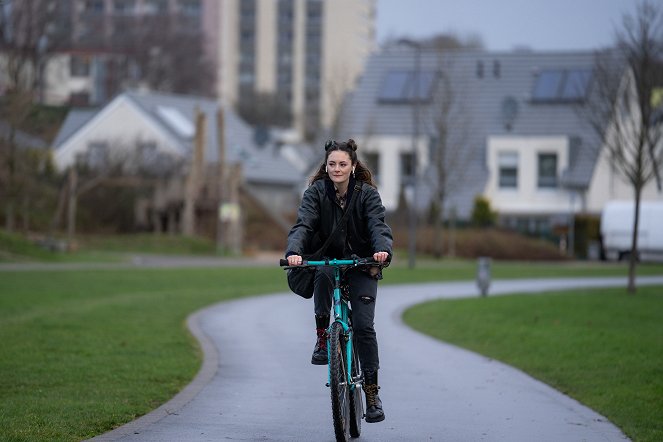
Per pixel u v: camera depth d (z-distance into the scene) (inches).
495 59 6043.3
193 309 1991.9
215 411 914.1
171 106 6092.5
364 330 772.6
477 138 5816.9
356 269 770.2
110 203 4830.2
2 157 3929.6
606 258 5418.3
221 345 1418.6
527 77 5969.5
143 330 1536.7
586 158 5679.1
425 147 5748.0
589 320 1766.7
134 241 4507.9
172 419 871.7
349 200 759.1
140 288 2541.8
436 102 5093.5
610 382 1099.3
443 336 1617.9
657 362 1232.8
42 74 7795.3
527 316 1851.6
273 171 6190.9
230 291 2522.1
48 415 846.5
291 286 778.2
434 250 5152.6
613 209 5324.8
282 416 898.7
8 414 846.5
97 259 3816.4
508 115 5792.3
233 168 4788.4
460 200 5654.5
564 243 5467.5
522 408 963.3
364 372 783.7
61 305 1993.1
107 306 1950.1
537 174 5782.5
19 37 6515.8
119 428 825.5
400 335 1614.2
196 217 4869.6
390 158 5802.2
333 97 6141.7
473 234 5231.3
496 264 4763.8
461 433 847.7
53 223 4298.7
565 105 5792.3
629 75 2650.1
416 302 2319.1
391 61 6048.2
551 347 1390.3
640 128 2461.9
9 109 3964.1
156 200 4793.3
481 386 1093.1
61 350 1263.5
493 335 1567.4
